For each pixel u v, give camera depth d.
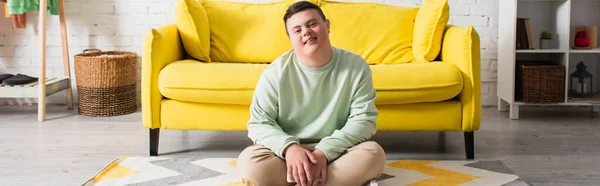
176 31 2.83
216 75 2.43
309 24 1.84
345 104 1.97
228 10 3.08
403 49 2.98
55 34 3.82
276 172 1.82
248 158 1.83
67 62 3.75
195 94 2.42
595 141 2.81
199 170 2.28
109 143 2.81
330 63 1.93
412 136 2.93
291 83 1.94
